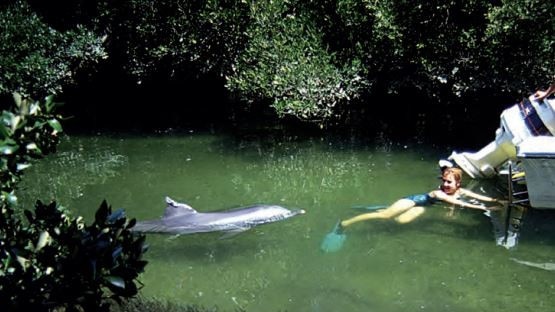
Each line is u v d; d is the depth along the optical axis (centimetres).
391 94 1080
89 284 280
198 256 576
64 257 300
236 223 630
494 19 953
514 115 702
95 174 824
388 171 798
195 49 1145
